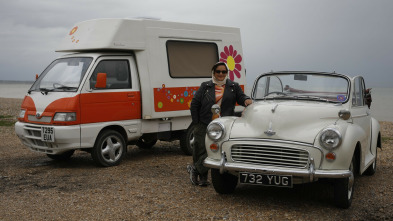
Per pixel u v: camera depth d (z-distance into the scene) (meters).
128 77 8.49
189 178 7.14
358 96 6.60
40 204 5.66
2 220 5.01
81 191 6.32
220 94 6.26
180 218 5.05
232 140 5.44
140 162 8.66
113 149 8.22
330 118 5.54
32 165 8.44
